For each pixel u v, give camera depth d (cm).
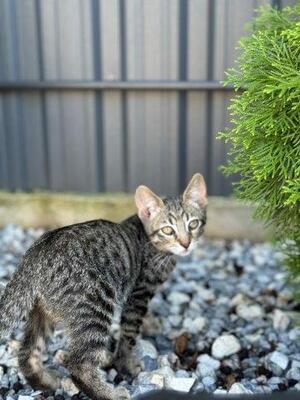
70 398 46
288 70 43
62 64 85
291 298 65
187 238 50
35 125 89
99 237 46
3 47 86
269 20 53
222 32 80
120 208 88
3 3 84
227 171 50
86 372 42
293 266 57
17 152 91
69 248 43
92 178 90
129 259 48
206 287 70
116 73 84
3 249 81
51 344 54
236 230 86
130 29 82
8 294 43
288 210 48
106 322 43
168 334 57
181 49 82
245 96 44
